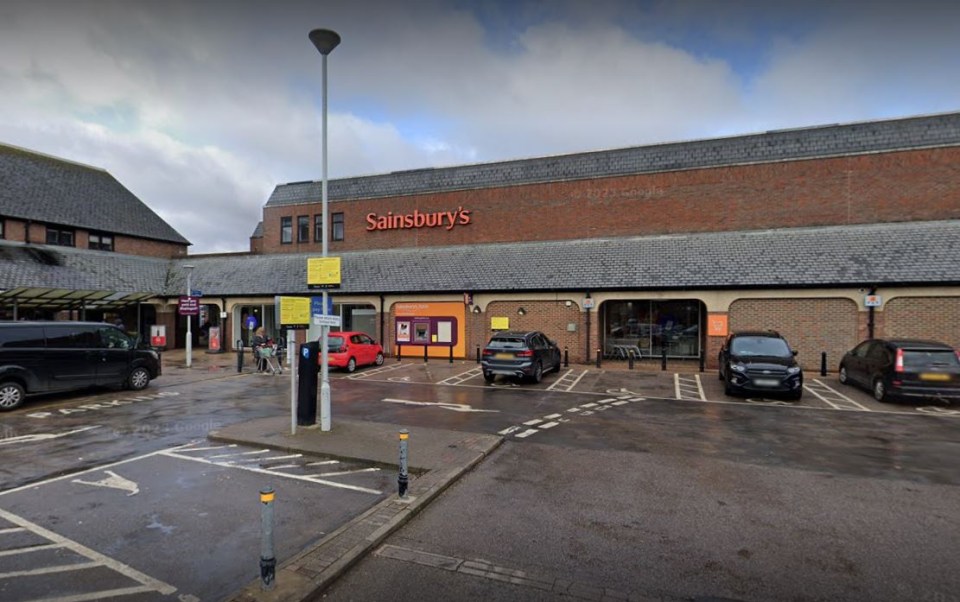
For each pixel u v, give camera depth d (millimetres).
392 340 23094
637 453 7934
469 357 21750
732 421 10203
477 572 4309
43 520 5387
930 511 5602
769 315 17938
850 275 16938
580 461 7512
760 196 20375
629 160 22594
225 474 6902
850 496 6055
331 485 6473
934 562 4465
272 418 10039
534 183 23828
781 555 4598
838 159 19438
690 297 18656
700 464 7348
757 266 18312
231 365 20328
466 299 21625
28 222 23938
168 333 28062
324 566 4277
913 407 11625
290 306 8844
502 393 13711
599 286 19672
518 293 20906
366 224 26812
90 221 26938
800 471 7020
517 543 4848
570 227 23172
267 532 3904
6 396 11219
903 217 18594
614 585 4105
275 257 27875
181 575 4285
